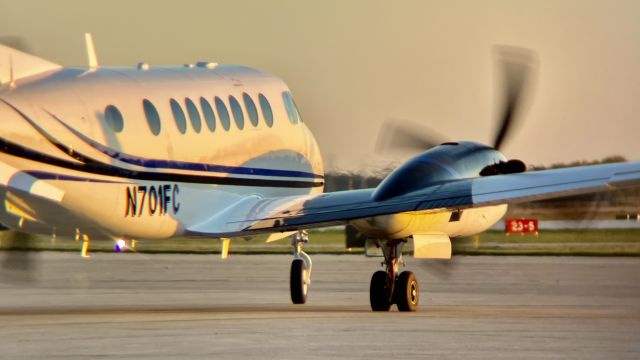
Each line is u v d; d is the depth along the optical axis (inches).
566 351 2351.1
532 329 2738.7
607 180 2938.0
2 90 2945.4
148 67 3400.6
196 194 3358.8
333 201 3287.4
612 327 2792.8
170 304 3651.6
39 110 2938.0
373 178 4913.9
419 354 2304.4
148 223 3213.6
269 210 3390.7
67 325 2790.4
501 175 3058.6
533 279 5064.0
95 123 3031.5
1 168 2893.7
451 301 3833.7
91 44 3363.7
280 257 7283.5
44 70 3065.9
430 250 3280.0
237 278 5098.4
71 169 2984.7
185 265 6146.7
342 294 4190.5
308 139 3993.6
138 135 3139.8
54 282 4736.7
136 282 4783.5
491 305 3651.6
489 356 2279.8
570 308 3501.5
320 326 2783.0
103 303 3671.3
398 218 3181.6
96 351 2324.1
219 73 3629.4
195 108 3378.4
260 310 3366.1
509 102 3624.5
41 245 7741.1
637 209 5851.4
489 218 3408.0
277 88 3853.3
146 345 2413.9
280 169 3794.3
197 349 2358.5
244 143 3587.6
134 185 3132.4
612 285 4665.4
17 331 2652.6
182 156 3287.4
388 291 3312.0
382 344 2448.3
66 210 3031.5
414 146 3501.5
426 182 3095.5
